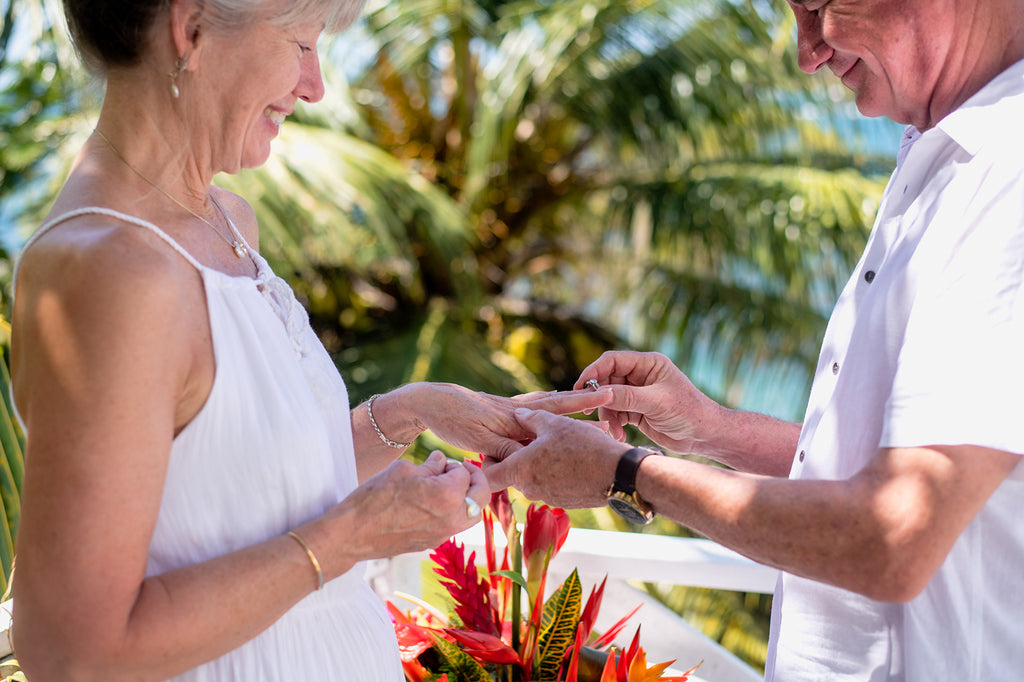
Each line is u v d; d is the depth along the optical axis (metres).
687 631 1.63
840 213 5.91
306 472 1.09
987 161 1.07
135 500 0.97
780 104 6.38
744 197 6.09
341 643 1.15
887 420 1.06
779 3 6.10
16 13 4.41
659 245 6.27
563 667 1.35
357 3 1.14
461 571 1.39
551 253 6.70
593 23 6.09
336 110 5.73
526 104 6.22
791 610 1.22
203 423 1.04
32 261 0.99
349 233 5.29
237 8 1.03
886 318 1.13
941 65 1.13
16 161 4.93
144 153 1.06
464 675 1.35
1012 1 1.11
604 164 6.71
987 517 1.08
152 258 0.99
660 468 1.14
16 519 1.47
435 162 6.54
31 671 0.98
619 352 1.48
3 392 1.48
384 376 5.52
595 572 1.60
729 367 6.22
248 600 1.02
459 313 6.21
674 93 6.27
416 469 1.11
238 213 1.23
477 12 6.10
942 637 1.11
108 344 0.96
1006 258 1.04
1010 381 1.02
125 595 0.97
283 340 1.11
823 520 1.06
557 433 1.22
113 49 1.03
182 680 1.07
